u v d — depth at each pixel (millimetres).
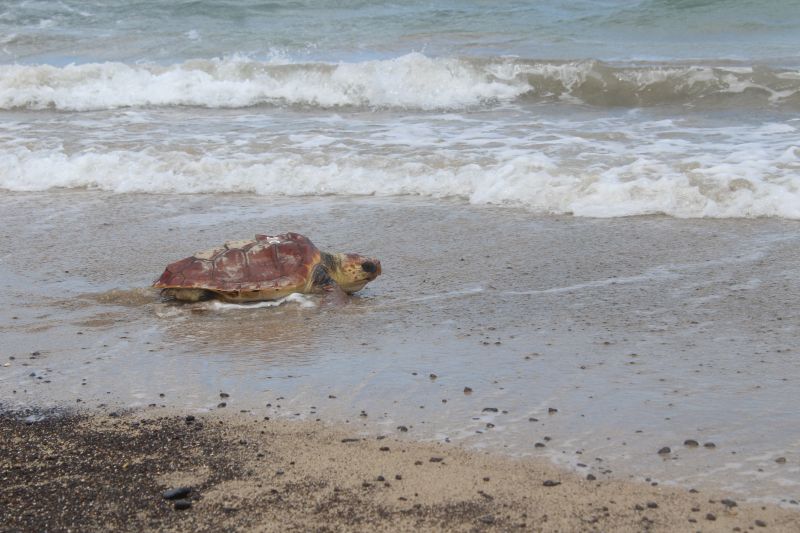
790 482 3992
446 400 4934
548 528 3697
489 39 17547
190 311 6484
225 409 4926
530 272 7082
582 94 13648
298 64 14711
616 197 8750
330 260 6770
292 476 4184
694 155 9852
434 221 8461
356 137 11375
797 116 11789
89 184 10047
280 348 5781
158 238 8141
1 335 6086
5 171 10391
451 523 3754
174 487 4117
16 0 22078
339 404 4941
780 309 6129
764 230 7910
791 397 4816
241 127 12234
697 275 6883
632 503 3867
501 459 4277
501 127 11820
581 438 4453
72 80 14578
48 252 7859
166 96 14117
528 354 5531
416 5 21062
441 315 6266
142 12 20859
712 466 4152
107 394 5160
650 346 5590
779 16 18484
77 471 4305
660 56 15539
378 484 4090
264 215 8766
